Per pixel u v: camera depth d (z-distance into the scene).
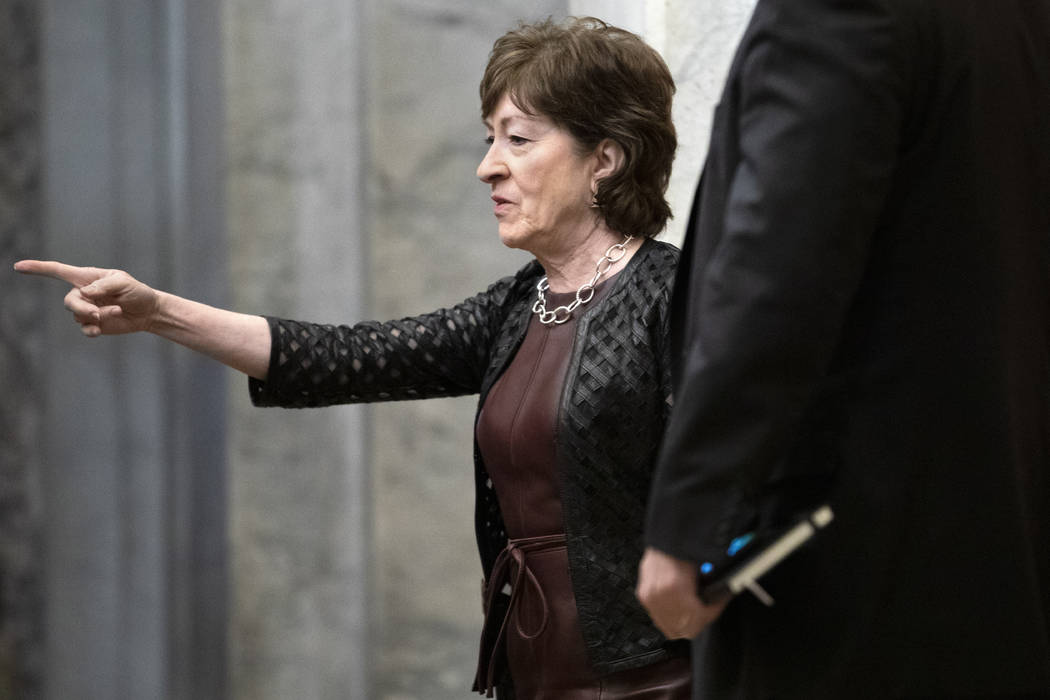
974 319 2.62
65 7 6.21
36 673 6.42
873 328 2.67
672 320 2.93
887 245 2.66
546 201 4.01
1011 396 2.65
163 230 6.30
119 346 6.38
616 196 4.00
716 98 5.00
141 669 6.40
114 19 6.23
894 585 2.63
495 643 4.08
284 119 6.18
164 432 6.39
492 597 4.04
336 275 6.17
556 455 3.84
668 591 2.56
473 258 6.21
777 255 2.44
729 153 2.71
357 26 6.06
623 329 3.89
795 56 2.52
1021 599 2.64
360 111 6.11
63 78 6.23
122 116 6.27
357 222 6.14
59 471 6.37
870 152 2.48
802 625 2.69
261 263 6.25
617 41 4.03
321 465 6.27
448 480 6.28
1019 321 2.71
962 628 2.62
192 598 6.38
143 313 4.27
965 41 2.63
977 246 2.63
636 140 3.99
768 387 2.45
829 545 2.67
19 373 6.40
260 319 4.39
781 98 2.51
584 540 3.81
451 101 6.15
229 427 6.36
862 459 2.64
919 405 2.62
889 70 2.50
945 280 2.63
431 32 6.11
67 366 6.35
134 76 6.25
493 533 4.19
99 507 6.40
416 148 6.16
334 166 6.12
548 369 3.96
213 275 6.29
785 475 2.73
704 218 2.75
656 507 2.54
